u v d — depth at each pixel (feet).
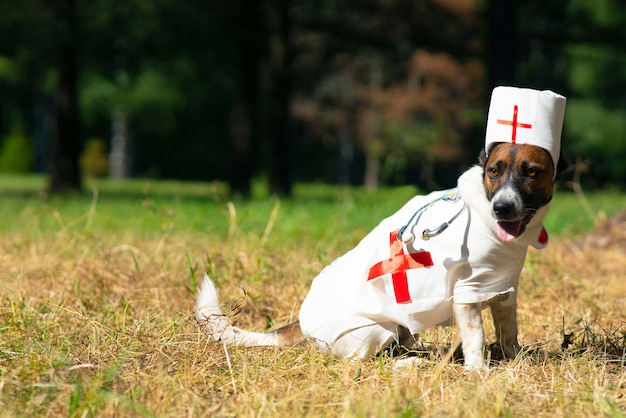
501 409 15.94
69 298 25.55
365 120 149.28
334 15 107.45
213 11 86.89
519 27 93.20
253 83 90.53
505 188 17.90
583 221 44.80
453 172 150.82
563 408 16.15
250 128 90.79
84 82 142.61
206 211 54.80
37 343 19.47
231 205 35.45
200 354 19.24
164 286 27.04
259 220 46.42
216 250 31.45
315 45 112.57
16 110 191.93
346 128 158.30
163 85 148.77
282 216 48.49
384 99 145.07
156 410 15.83
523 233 18.30
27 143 170.71
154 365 18.45
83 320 22.16
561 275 30.01
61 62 86.53
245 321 24.89
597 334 22.61
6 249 33.42
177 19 85.05
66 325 22.31
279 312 25.41
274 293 27.04
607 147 150.41
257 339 20.54
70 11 82.43
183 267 29.37
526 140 18.11
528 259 30.37
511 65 72.13
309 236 39.40
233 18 87.51
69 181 88.12
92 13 86.38
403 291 19.06
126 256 32.40
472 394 16.51
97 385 16.16
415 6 118.52
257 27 88.43
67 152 88.02
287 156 88.28
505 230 18.03
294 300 26.09
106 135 196.85
